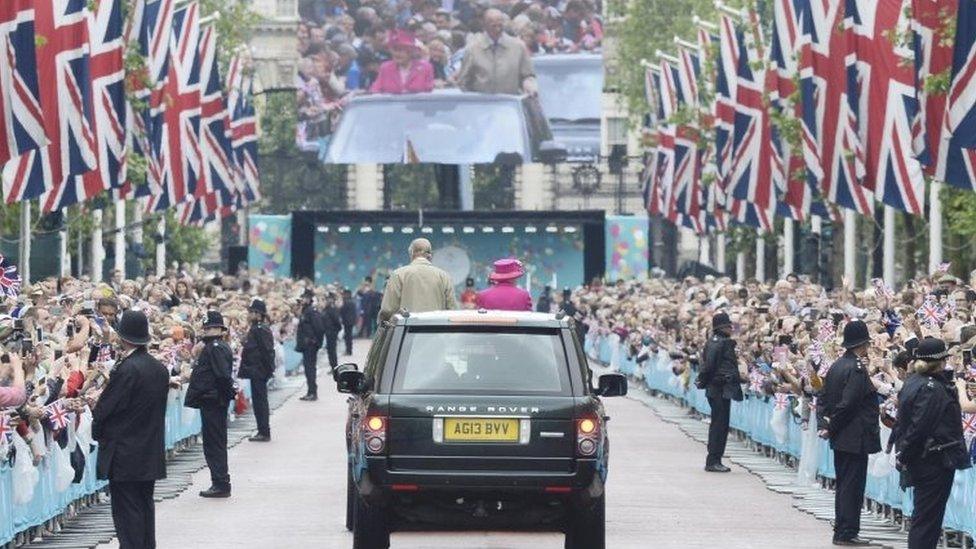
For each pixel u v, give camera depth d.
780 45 131.12
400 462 53.88
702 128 180.25
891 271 137.62
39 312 74.50
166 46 135.88
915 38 91.06
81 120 97.50
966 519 62.28
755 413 105.44
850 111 106.88
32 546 63.25
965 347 65.38
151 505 56.53
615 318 197.38
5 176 97.00
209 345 79.00
